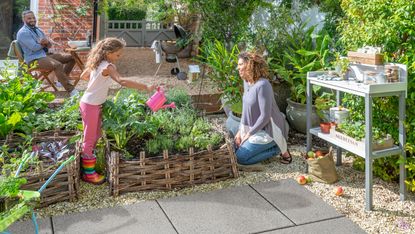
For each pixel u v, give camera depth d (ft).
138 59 35.22
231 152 12.92
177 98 17.70
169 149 12.75
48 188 11.06
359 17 12.52
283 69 17.71
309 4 20.58
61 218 10.39
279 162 14.42
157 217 10.46
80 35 26.43
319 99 15.75
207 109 20.97
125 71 29.55
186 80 26.11
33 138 13.37
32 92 15.38
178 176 12.21
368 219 10.44
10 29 25.79
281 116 14.15
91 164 12.44
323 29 19.16
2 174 10.63
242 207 10.98
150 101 13.12
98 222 10.21
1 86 14.73
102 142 13.48
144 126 12.64
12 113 13.94
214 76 18.53
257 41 19.76
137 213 10.67
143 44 45.34
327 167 12.57
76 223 10.14
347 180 12.85
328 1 18.65
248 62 13.57
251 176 13.14
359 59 11.82
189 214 10.62
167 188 12.07
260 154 13.74
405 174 11.41
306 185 12.48
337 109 13.23
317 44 18.20
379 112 12.32
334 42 18.34
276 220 10.30
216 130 14.40
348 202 11.36
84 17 26.32
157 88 13.30
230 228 9.93
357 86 11.05
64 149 12.59
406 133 11.66
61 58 22.54
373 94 10.65
